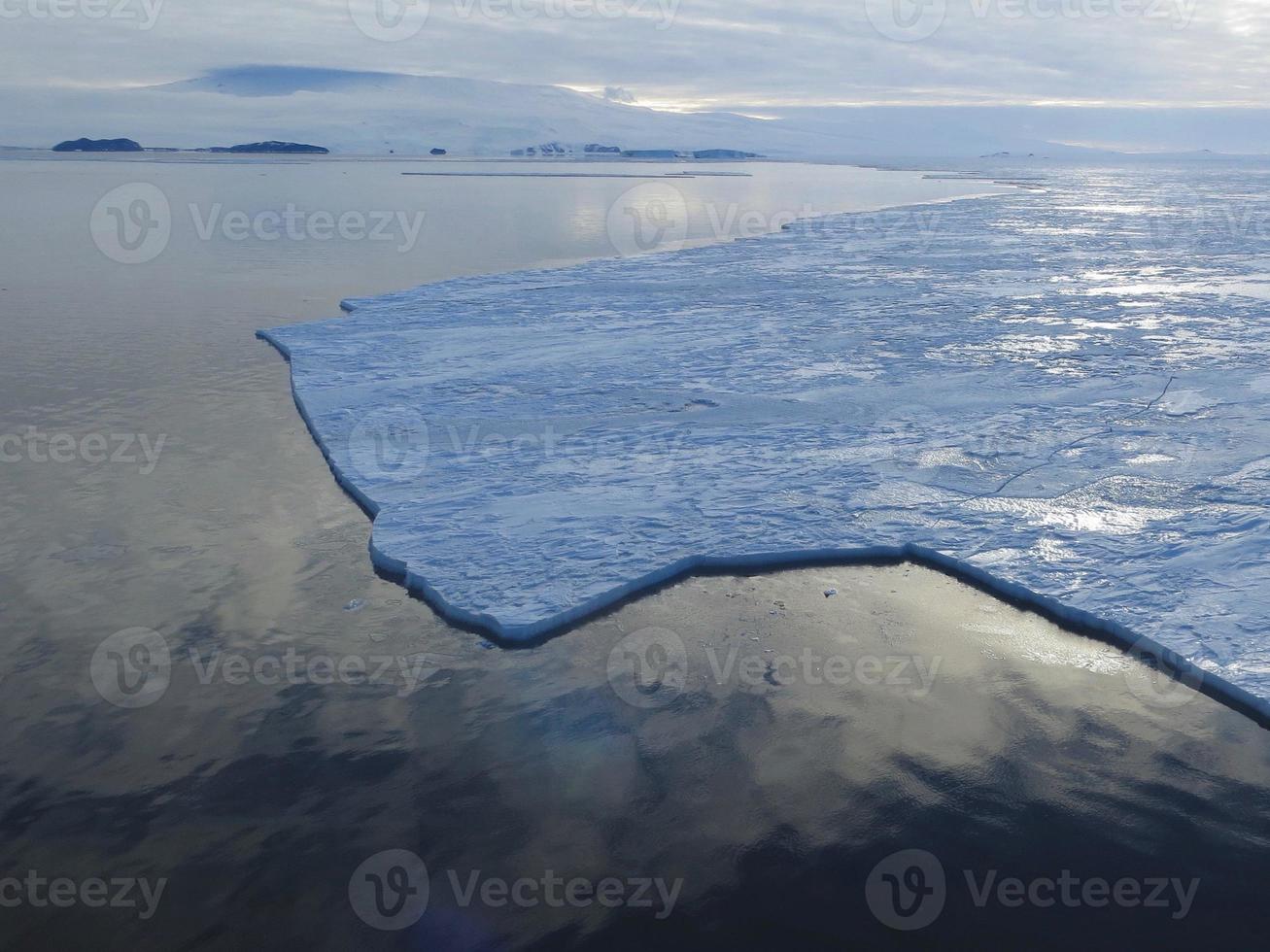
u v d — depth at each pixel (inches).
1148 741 176.4
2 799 161.5
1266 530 251.1
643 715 184.7
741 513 270.1
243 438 343.0
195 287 664.4
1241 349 448.1
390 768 170.1
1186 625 208.2
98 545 255.9
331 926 135.9
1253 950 131.1
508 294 609.6
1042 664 201.2
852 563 247.0
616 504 277.1
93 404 381.4
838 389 389.7
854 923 136.6
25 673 197.5
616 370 422.3
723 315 540.7
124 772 168.6
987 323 513.7
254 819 157.4
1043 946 131.8
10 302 596.1
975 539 251.6
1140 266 725.3
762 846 151.8
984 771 168.7
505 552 246.7
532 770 169.6
